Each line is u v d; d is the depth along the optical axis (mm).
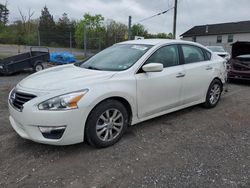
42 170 3029
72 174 2961
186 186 2764
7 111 5203
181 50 4820
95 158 3328
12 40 33125
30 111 3145
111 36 27297
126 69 3881
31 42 29344
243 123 4809
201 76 5129
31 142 3721
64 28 40219
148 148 3645
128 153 3480
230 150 3629
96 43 26344
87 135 3416
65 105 3129
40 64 11961
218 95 5832
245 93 7711
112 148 3619
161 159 3334
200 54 5328
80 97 3230
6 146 3596
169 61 4531
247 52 10203
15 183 2775
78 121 3238
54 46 28625
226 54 14414
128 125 3986
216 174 2996
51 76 3717
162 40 4699
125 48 4570
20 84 3674
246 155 3482
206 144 3820
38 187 2717
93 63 4398
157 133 4199
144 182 2828
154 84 4121
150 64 3920
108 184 2787
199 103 5379
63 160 3262
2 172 2973
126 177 2918
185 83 4734
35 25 36375
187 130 4375
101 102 3471
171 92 4480
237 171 3068
